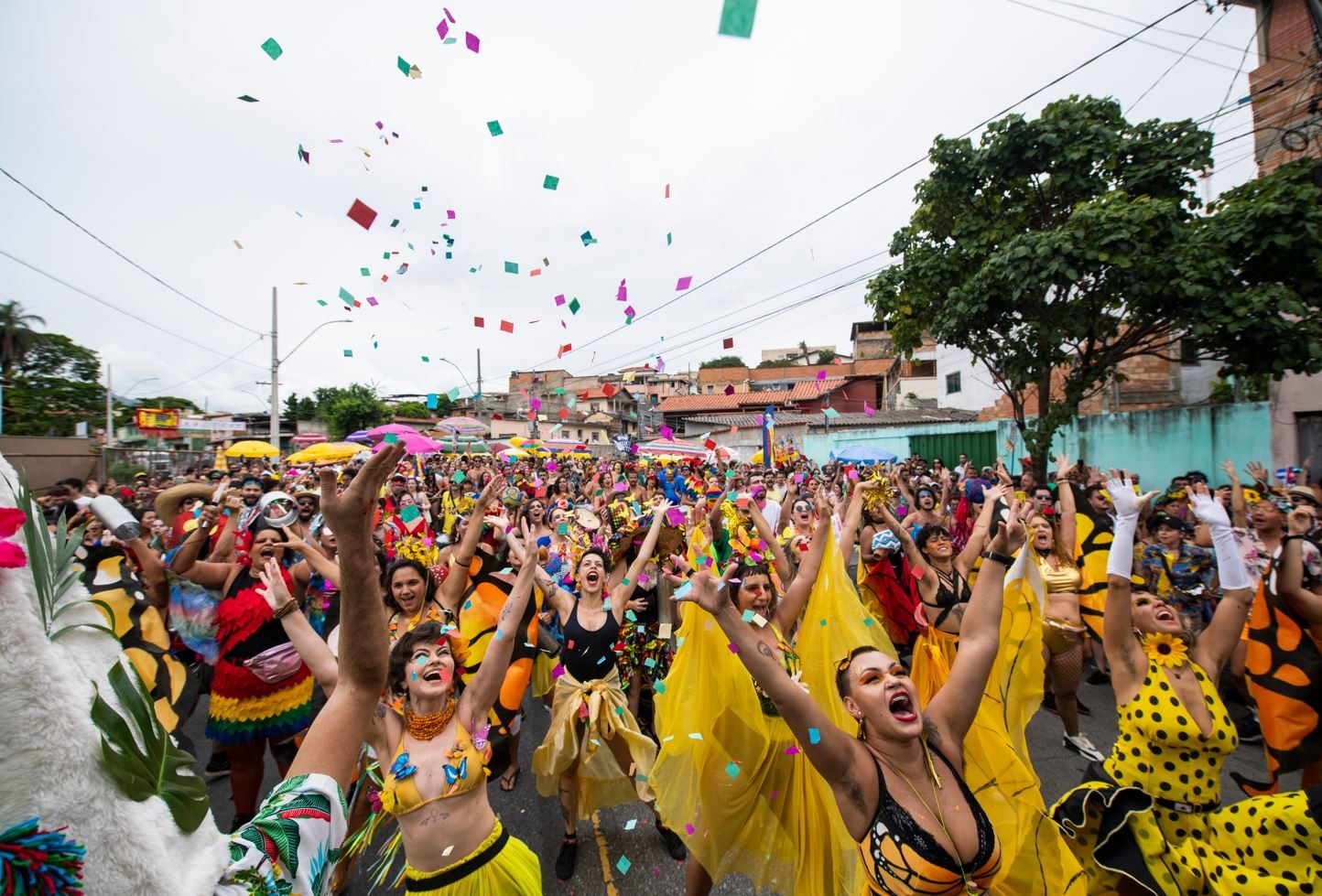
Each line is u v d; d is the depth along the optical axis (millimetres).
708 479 9773
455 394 7691
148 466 21969
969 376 26516
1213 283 9062
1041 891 2674
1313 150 11438
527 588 2982
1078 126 10312
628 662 4594
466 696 2826
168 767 958
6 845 691
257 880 1116
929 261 11461
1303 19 12047
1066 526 5223
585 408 42281
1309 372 8977
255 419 39594
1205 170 10117
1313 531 5320
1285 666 3654
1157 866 2746
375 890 3656
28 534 852
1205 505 3240
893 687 2236
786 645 3545
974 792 2967
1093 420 14961
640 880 3676
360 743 1555
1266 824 2604
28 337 31766
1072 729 5074
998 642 2594
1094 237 9367
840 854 2977
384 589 4273
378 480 1549
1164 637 2969
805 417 27797
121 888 811
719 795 3201
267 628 3973
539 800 4598
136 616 3080
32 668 789
